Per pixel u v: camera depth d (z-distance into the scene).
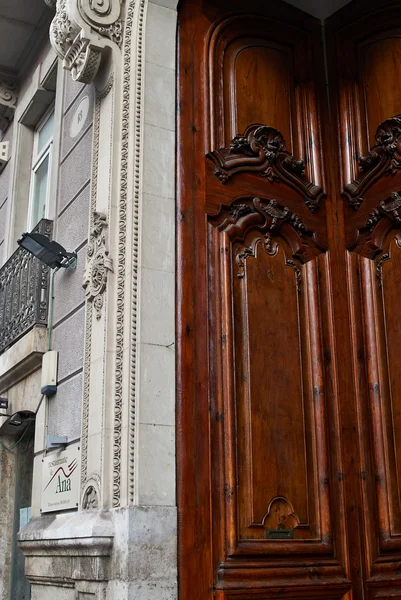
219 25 5.97
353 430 5.46
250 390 5.24
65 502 5.47
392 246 5.52
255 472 5.09
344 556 5.19
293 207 5.81
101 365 5.11
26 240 6.29
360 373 5.52
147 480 4.72
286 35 6.24
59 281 6.56
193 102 5.72
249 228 5.59
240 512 4.98
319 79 6.23
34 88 8.51
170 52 5.74
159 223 5.29
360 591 5.16
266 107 6.00
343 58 6.16
